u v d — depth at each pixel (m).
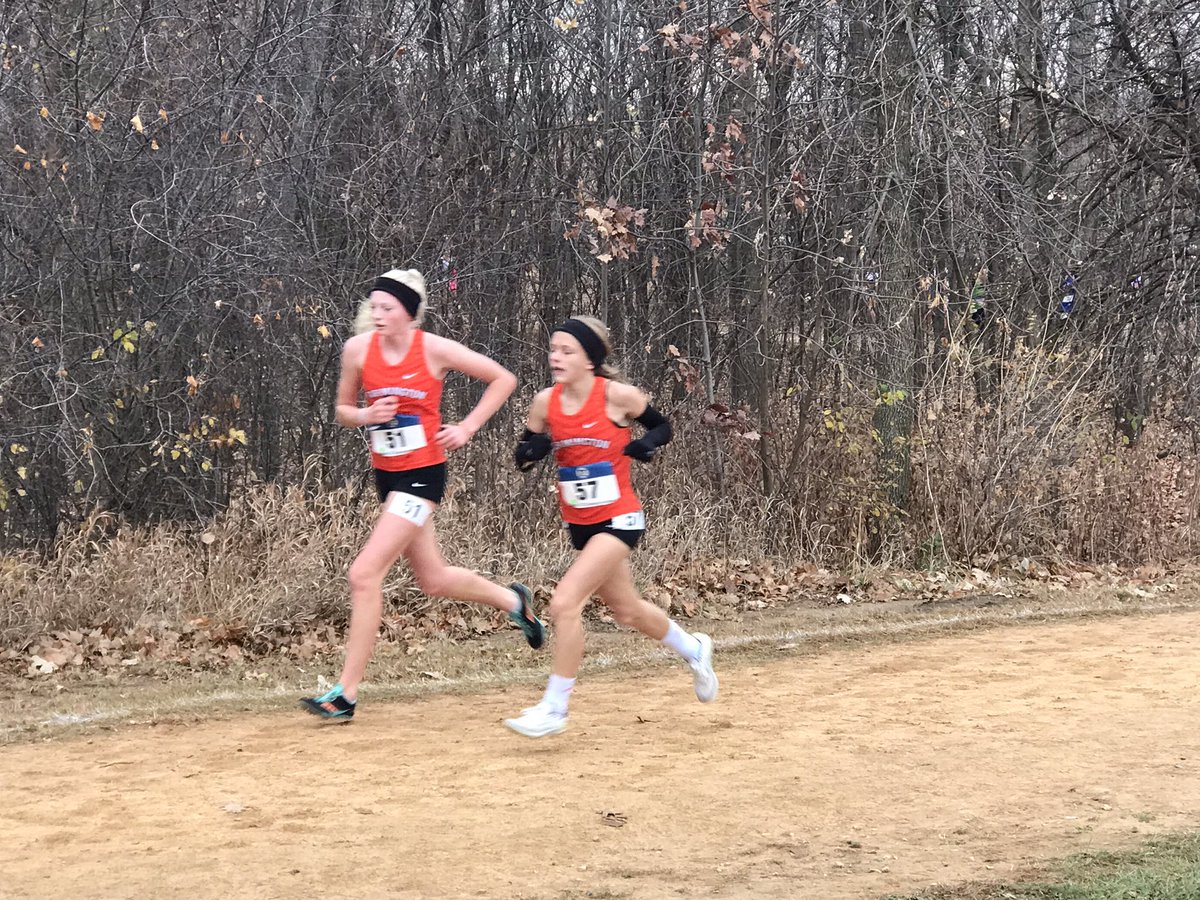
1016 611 10.26
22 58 9.47
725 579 10.90
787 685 7.41
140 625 8.44
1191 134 13.12
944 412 12.30
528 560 10.25
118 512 9.98
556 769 5.41
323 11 10.65
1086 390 12.78
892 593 11.05
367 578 5.90
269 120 10.48
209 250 9.99
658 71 12.30
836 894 3.91
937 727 6.22
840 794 5.04
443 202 11.22
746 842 4.44
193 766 5.53
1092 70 13.30
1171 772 5.38
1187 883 3.92
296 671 7.86
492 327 11.69
